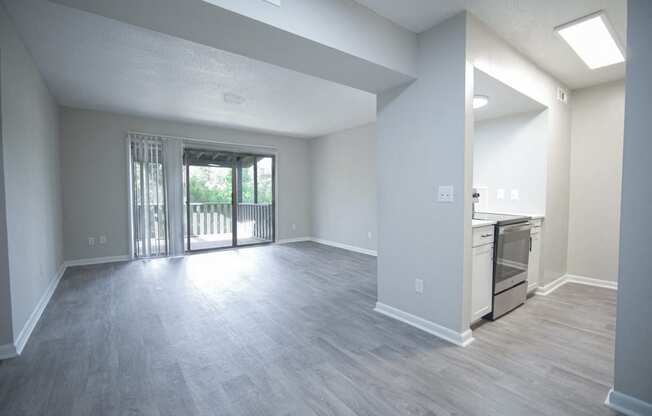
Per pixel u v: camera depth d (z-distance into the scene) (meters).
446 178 2.21
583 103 3.53
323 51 1.94
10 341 2.02
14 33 2.26
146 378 1.78
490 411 1.49
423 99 2.35
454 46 2.14
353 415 1.47
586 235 3.57
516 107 3.09
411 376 1.79
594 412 1.49
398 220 2.58
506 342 2.20
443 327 2.28
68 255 4.45
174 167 5.22
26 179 2.47
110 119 4.71
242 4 1.54
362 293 3.35
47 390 1.67
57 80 3.36
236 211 6.20
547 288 3.29
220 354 2.06
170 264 4.68
